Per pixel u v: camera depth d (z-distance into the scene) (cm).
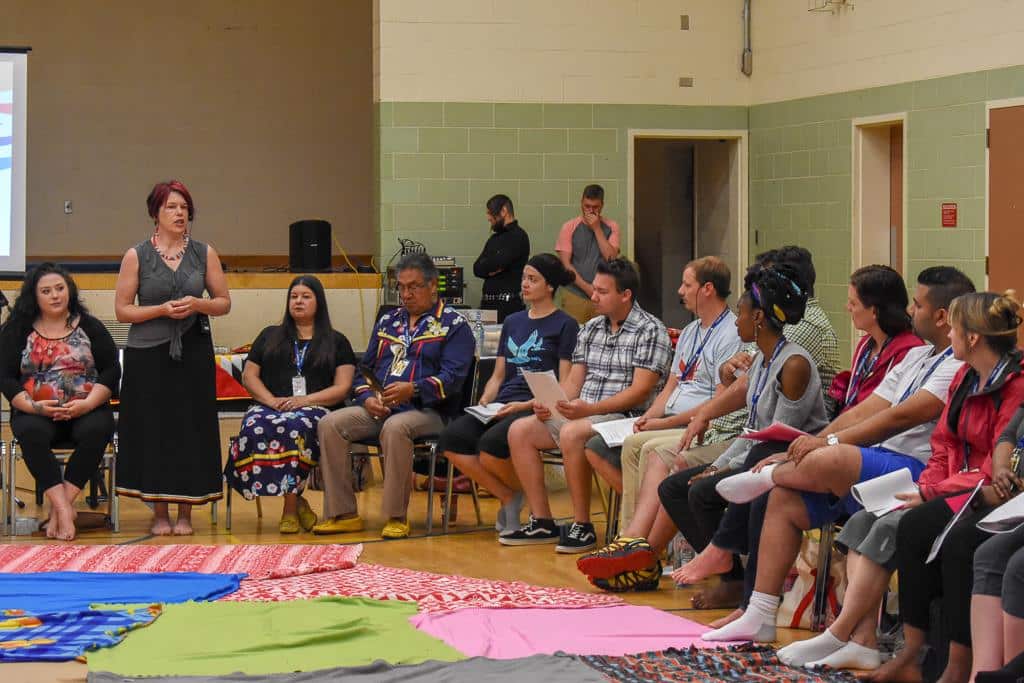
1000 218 877
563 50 1114
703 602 504
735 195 1145
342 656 422
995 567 361
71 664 414
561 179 1119
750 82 1134
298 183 1455
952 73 910
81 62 1414
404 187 1102
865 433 435
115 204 1427
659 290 1234
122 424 663
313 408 674
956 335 402
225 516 714
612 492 609
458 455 645
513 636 450
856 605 409
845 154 1019
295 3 1446
